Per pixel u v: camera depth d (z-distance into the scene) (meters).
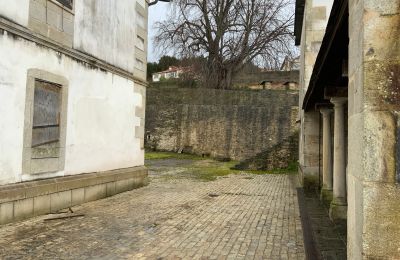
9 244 5.39
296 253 5.25
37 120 7.21
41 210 7.29
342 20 3.66
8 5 6.39
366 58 2.81
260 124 23.25
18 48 6.66
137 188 11.50
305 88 12.01
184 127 26.94
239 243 5.71
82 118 8.70
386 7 2.79
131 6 11.09
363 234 2.75
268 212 8.18
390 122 2.73
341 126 6.93
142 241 5.72
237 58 28.69
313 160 11.65
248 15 28.12
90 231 6.23
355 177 3.10
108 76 9.77
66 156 8.14
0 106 6.31
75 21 8.30
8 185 6.51
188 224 6.90
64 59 7.94
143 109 12.04
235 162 22.31
